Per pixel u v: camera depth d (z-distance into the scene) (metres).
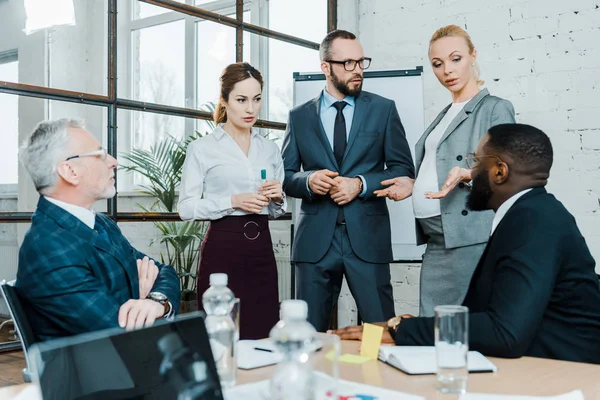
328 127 2.62
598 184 3.14
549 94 3.29
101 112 3.39
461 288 2.21
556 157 3.26
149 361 0.81
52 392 0.71
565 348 1.39
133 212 3.07
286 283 4.17
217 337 1.07
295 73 3.32
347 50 2.53
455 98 2.35
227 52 3.77
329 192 2.51
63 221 1.44
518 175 1.48
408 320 1.41
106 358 0.77
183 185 2.47
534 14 3.32
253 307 2.38
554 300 1.41
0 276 3.36
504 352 1.29
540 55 3.31
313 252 2.54
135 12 4.58
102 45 4.51
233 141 2.48
